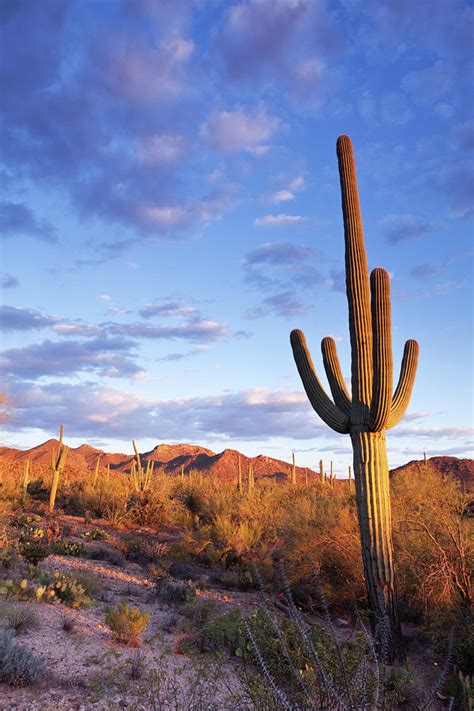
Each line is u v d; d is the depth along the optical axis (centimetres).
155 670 568
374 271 921
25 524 1755
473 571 883
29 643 648
